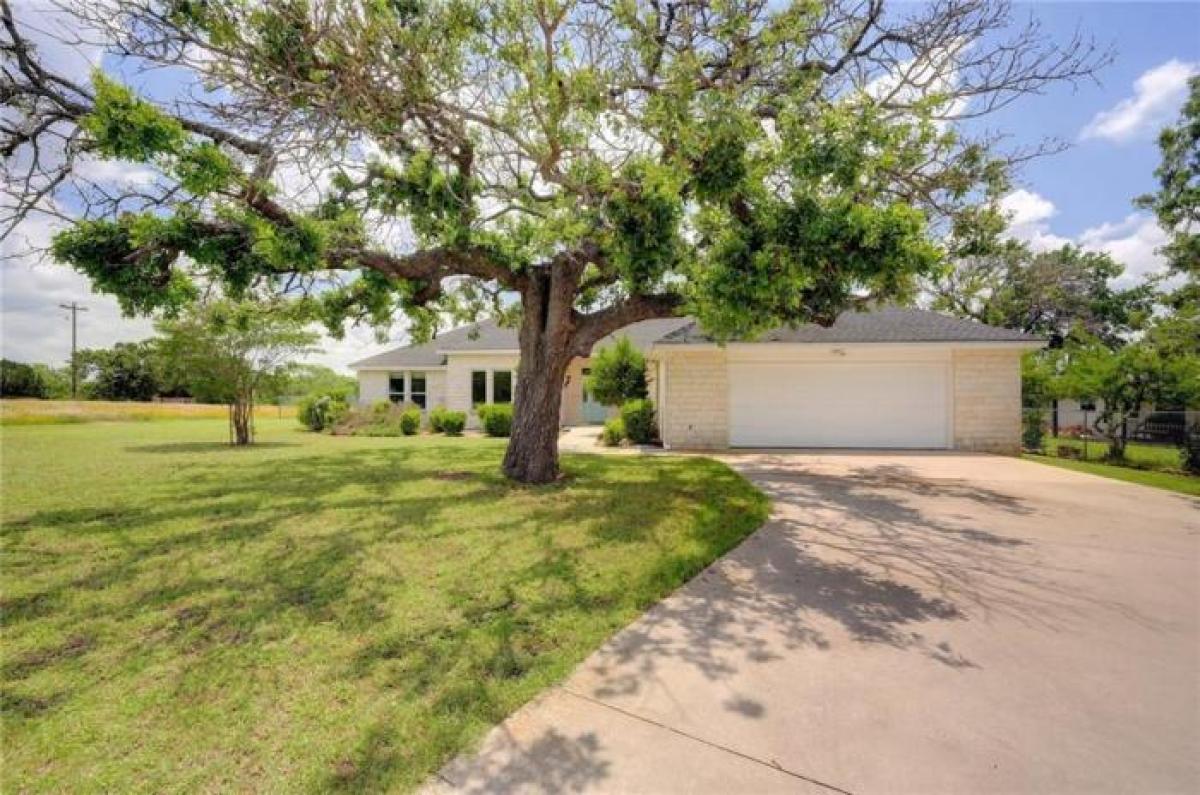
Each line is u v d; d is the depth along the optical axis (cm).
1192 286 1126
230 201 537
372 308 986
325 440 1573
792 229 517
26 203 523
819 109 549
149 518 605
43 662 305
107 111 402
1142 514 680
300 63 516
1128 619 374
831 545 541
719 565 477
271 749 233
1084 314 2417
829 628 356
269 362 1448
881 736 244
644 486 796
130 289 507
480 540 529
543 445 834
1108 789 212
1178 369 1208
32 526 573
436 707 264
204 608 375
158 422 2573
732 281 528
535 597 397
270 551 495
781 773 220
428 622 356
